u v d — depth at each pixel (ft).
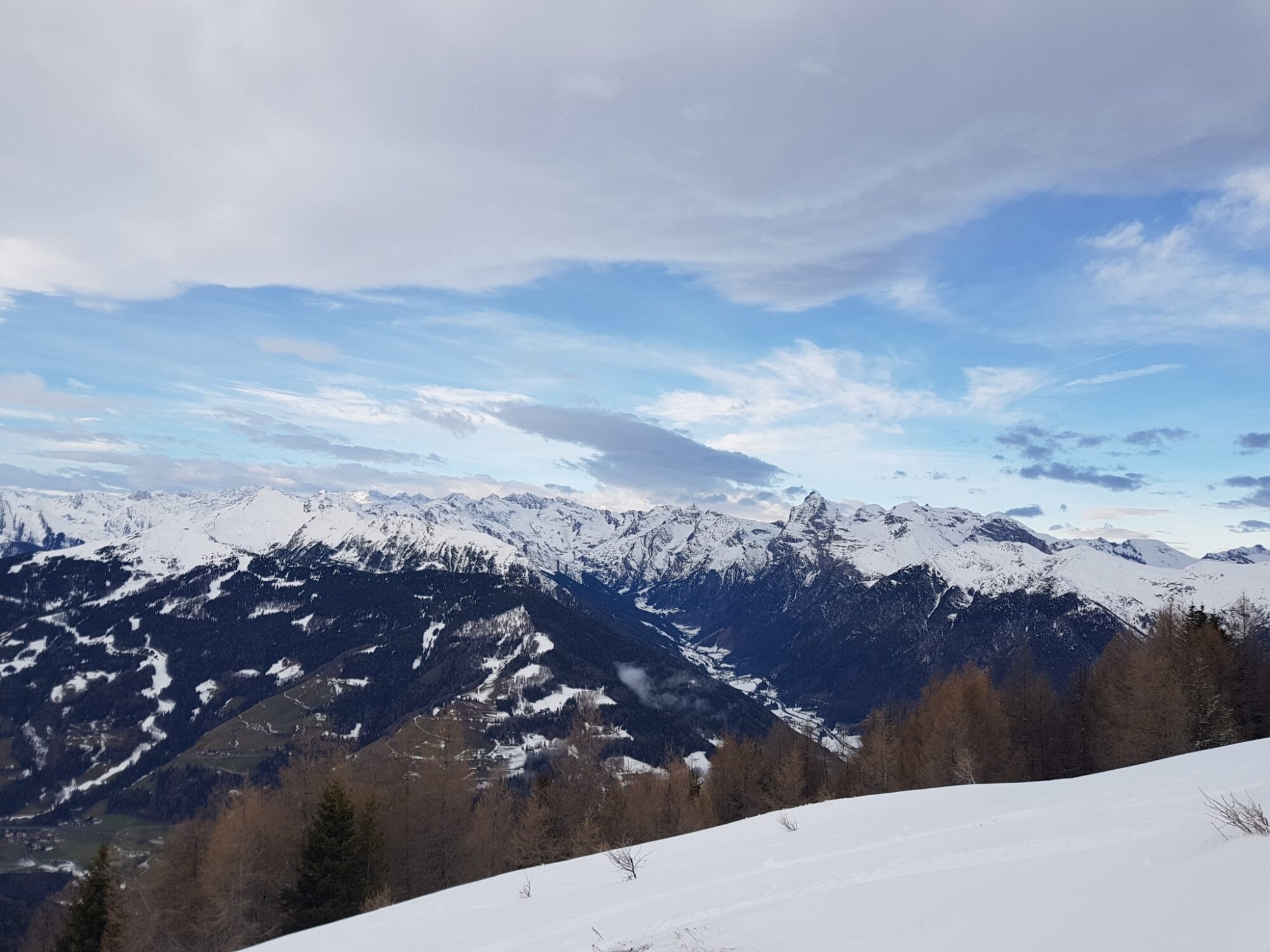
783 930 30.27
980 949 21.59
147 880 177.37
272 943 75.41
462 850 200.13
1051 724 245.24
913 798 82.28
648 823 221.25
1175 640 219.20
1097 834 36.86
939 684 264.31
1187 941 17.70
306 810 192.24
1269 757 57.16
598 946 37.68
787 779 244.83
